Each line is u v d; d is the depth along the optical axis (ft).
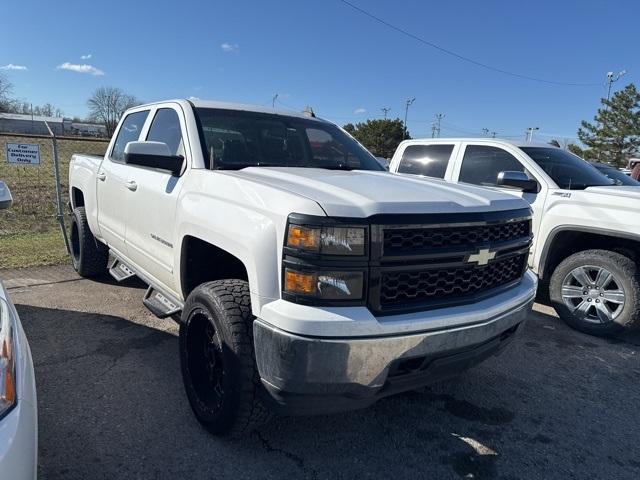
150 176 12.09
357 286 7.36
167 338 13.89
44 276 19.84
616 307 15.64
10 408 5.50
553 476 8.90
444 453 9.37
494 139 20.59
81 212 18.74
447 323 7.93
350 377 7.38
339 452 9.21
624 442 10.04
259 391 8.22
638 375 13.15
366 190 8.38
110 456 8.73
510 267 9.74
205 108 12.03
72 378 11.44
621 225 15.55
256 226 7.98
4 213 31.71
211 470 8.51
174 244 10.56
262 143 11.93
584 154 143.13
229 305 8.50
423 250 7.84
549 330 16.34
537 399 11.61
